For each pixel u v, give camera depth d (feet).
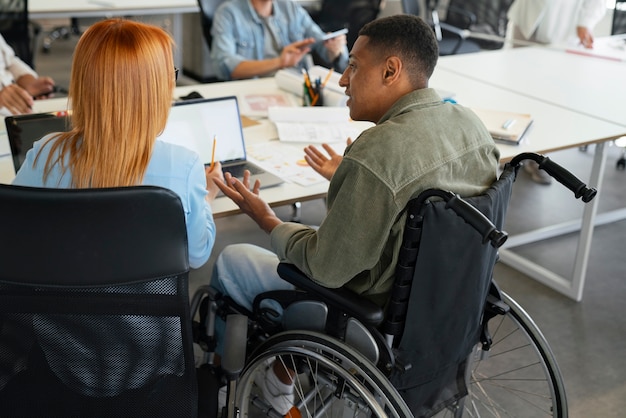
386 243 5.20
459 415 6.48
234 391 5.07
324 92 9.45
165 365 4.58
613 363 8.66
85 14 14.33
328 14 15.47
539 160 5.61
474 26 16.90
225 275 6.40
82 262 4.02
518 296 10.00
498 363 8.55
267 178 7.25
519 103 10.12
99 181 4.54
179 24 17.37
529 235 11.37
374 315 5.17
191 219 4.94
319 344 5.40
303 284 5.46
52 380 4.50
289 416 6.20
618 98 10.59
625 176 14.10
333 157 7.25
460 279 5.31
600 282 10.44
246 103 9.41
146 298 4.30
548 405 7.89
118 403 4.64
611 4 17.22
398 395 5.16
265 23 11.99
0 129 8.02
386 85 5.49
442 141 5.22
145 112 4.49
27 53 12.49
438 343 5.52
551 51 13.57
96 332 4.37
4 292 4.16
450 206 4.49
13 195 3.80
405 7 15.05
